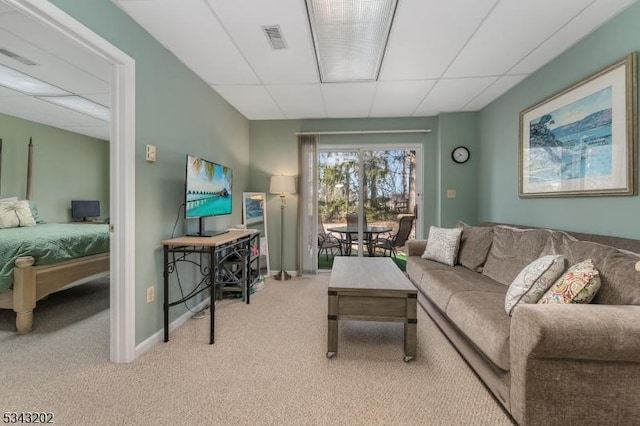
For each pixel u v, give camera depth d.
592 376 1.21
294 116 4.23
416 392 1.63
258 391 1.63
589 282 1.37
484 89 3.19
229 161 3.68
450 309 2.04
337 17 2.00
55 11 1.43
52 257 2.62
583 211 2.18
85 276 3.01
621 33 1.88
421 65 2.67
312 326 2.52
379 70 2.77
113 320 1.92
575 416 1.23
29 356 2.00
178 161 2.54
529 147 2.79
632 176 1.78
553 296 1.45
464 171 3.95
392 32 2.16
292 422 1.40
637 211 1.78
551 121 2.48
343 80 3.00
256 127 4.40
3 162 4.10
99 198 5.62
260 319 2.67
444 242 3.02
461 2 1.84
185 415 1.44
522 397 1.27
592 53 2.11
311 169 4.32
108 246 3.33
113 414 1.45
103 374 1.78
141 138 2.05
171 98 2.43
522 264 2.21
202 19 2.00
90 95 3.32
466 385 1.70
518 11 1.91
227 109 3.60
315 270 4.39
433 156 4.20
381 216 4.46
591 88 2.07
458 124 3.96
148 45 2.13
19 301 2.36
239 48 2.38
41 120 4.38
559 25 2.05
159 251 2.27
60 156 4.88
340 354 2.06
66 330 2.42
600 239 1.87
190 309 2.76
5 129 4.11
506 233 2.59
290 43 2.32
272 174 4.38
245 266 3.12
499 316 1.61
